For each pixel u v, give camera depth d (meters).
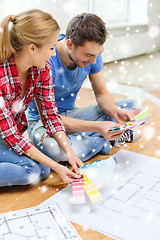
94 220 1.12
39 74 1.30
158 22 4.67
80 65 1.44
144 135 1.90
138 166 1.50
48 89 1.37
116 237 1.04
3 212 1.20
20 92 1.27
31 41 1.12
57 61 1.52
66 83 1.58
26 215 1.15
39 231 1.06
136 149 1.71
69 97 1.69
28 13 1.12
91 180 1.29
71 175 1.26
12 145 1.28
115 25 3.94
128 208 1.19
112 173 1.37
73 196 1.18
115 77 3.27
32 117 1.62
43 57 1.18
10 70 1.18
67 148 1.37
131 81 3.12
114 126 1.45
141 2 4.30
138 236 1.04
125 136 1.76
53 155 1.46
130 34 4.21
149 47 4.64
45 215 1.15
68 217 1.14
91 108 1.74
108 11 3.91
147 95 2.68
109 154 1.68
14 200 1.28
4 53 1.13
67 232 1.06
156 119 2.15
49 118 1.41
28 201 1.27
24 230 1.07
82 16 1.34
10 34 1.14
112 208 1.19
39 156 1.29
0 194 1.33
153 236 1.04
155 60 4.15
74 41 1.35
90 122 1.51
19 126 1.38
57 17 2.98
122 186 1.33
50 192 1.34
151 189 1.31
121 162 1.54
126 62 4.01
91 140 1.60
